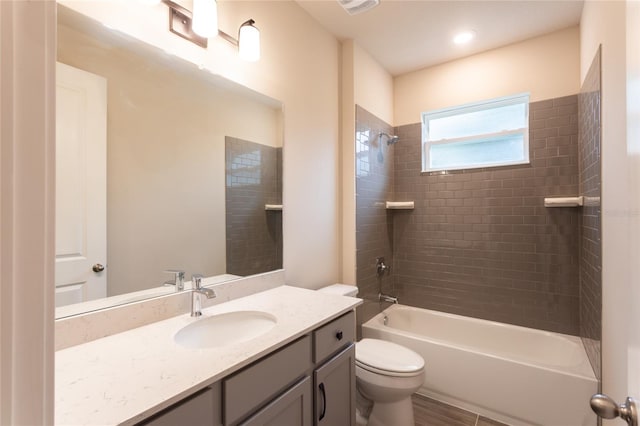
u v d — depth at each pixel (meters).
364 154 2.61
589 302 1.93
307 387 1.21
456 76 2.79
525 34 2.40
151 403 0.73
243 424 0.95
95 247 1.14
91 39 1.12
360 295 2.54
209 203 1.55
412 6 2.05
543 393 1.84
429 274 2.95
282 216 1.94
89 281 1.12
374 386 1.76
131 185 1.25
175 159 1.40
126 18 1.19
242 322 1.39
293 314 1.35
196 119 1.48
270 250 1.87
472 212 2.74
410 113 3.03
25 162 0.32
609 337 1.46
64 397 0.74
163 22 1.30
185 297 1.37
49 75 0.35
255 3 1.73
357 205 2.50
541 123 2.44
